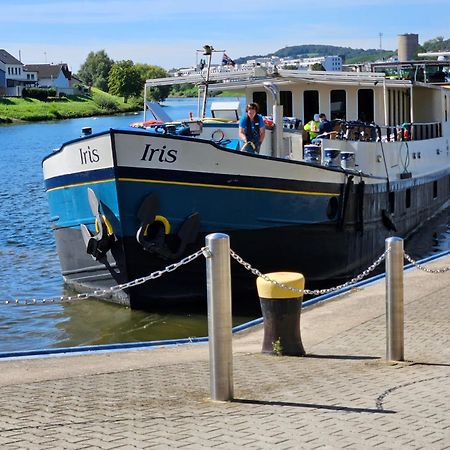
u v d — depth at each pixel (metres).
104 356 8.77
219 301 6.36
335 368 7.81
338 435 5.38
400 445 5.18
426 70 28.55
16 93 126.75
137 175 12.82
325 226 14.97
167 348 9.30
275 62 18.78
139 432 5.45
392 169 18.42
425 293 11.81
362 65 27.42
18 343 12.28
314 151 15.09
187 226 13.20
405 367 7.75
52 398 6.61
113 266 13.68
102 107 121.44
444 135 23.77
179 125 15.46
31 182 37.53
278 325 8.62
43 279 16.86
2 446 5.15
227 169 13.37
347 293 12.17
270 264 14.26
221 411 6.07
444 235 21.61
